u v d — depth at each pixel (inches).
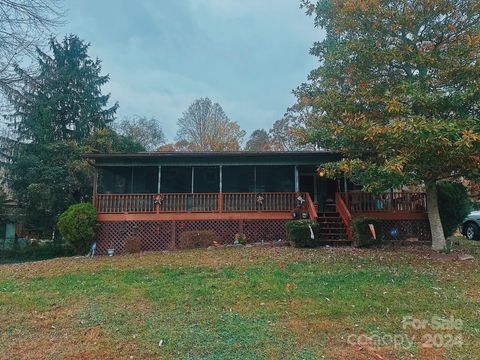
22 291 301.4
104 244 592.1
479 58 372.8
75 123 1064.8
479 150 357.4
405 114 385.7
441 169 401.7
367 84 437.4
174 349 186.9
